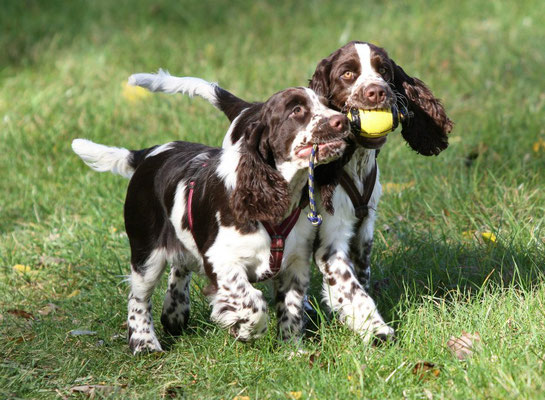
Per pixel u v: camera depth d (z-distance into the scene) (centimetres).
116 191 988
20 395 561
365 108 564
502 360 486
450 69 1362
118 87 1342
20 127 1199
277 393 504
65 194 1015
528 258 685
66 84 1380
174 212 619
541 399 436
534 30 1504
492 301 585
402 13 1719
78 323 693
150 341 638
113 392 545
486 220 795
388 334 567
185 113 1226
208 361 577
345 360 527
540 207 798
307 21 1709
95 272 801
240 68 1439
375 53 602
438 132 670
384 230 808
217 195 574
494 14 1645
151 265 644
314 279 705
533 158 949
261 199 546
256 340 580
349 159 576
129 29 1670
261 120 557
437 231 797
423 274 684
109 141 1145
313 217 540
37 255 856
